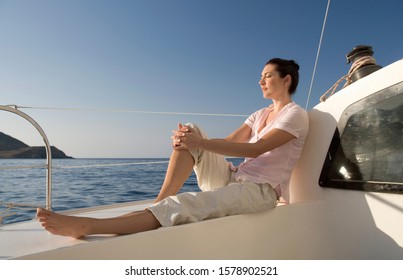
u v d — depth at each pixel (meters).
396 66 1.30
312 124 1.67
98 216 1.48
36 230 1.16
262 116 1.78
